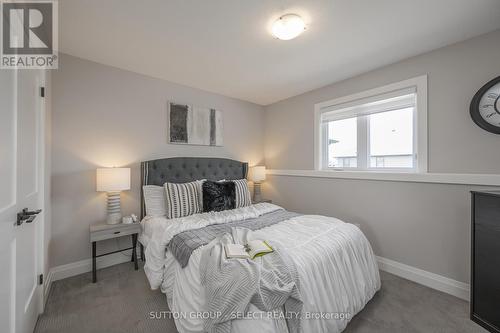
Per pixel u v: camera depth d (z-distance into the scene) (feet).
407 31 5.85
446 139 6.45
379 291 6.34
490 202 4.52
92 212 7.55
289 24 5.29
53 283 6.68
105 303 5.74
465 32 5.84
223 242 4.94
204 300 3.89
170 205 7.73
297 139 11.16
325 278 4.42
